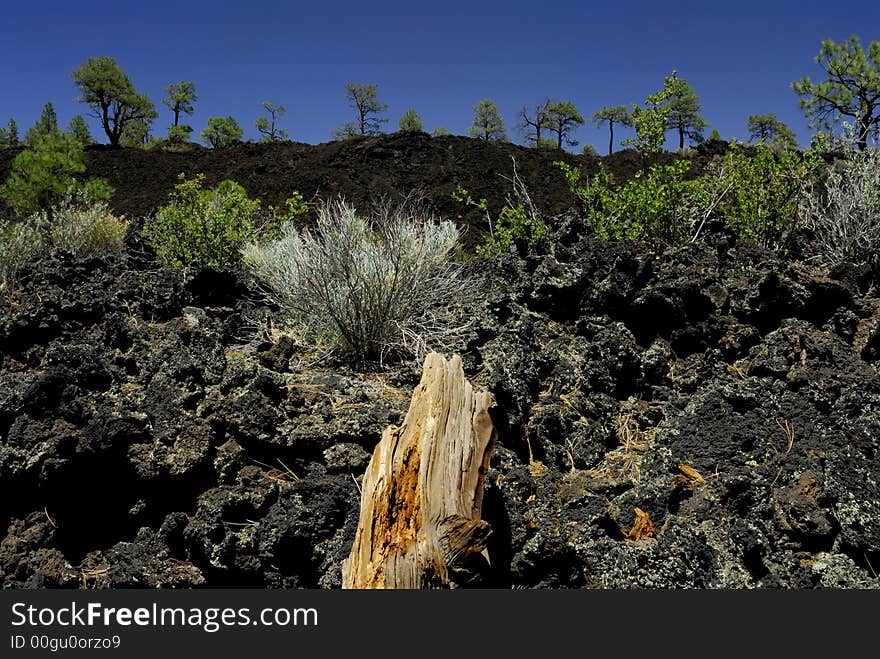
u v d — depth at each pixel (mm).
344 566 2178
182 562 2422
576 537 2387
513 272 4051
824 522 2318
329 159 19797
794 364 3104
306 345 3719
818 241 4590
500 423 2822
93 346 3020
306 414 2875
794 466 2545
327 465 2684
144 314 3670
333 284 3625
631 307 3389
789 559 2303
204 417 2715
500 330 3525
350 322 3492
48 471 2455
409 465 2186
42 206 12875
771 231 4609
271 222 6512
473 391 2398
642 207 4316
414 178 18422
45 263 3828
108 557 2439
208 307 3979
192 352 3115
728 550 2342
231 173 19828
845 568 2250
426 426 2225
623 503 2512
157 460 2543
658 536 2406
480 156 19578
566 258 3852
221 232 5762
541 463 2801
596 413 3002
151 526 2543
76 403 2605
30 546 2420
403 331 3537
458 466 2137
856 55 15508
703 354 3242
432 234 4582
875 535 2277
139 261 5051
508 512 2402
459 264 4516
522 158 19547
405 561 2021
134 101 34969
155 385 2797
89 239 8086
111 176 20438
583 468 2781
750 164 4836
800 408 2834
